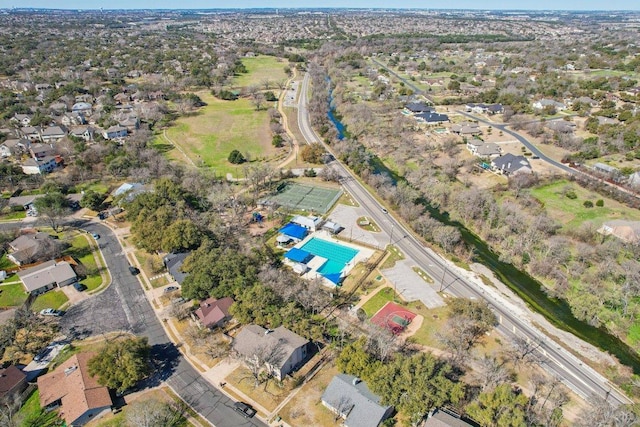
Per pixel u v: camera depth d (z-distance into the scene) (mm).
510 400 51344
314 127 184500
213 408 58719
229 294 77250
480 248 99812
